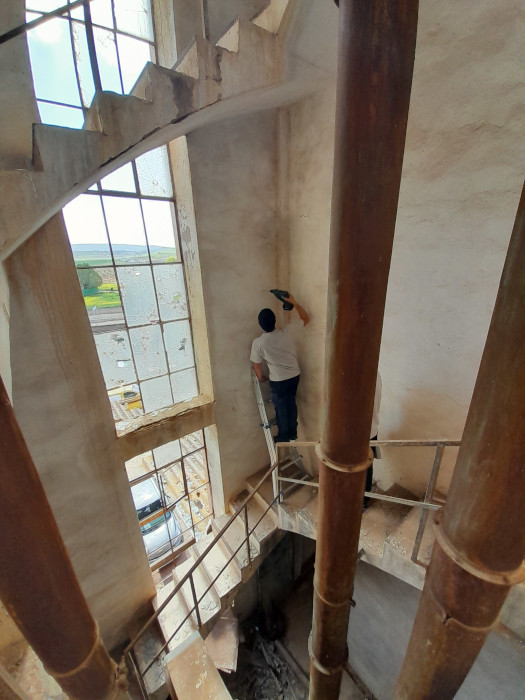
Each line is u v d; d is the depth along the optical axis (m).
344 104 0.76
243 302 2.79
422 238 1.83
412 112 1.72
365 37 0.69
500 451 0.52
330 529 1.29
